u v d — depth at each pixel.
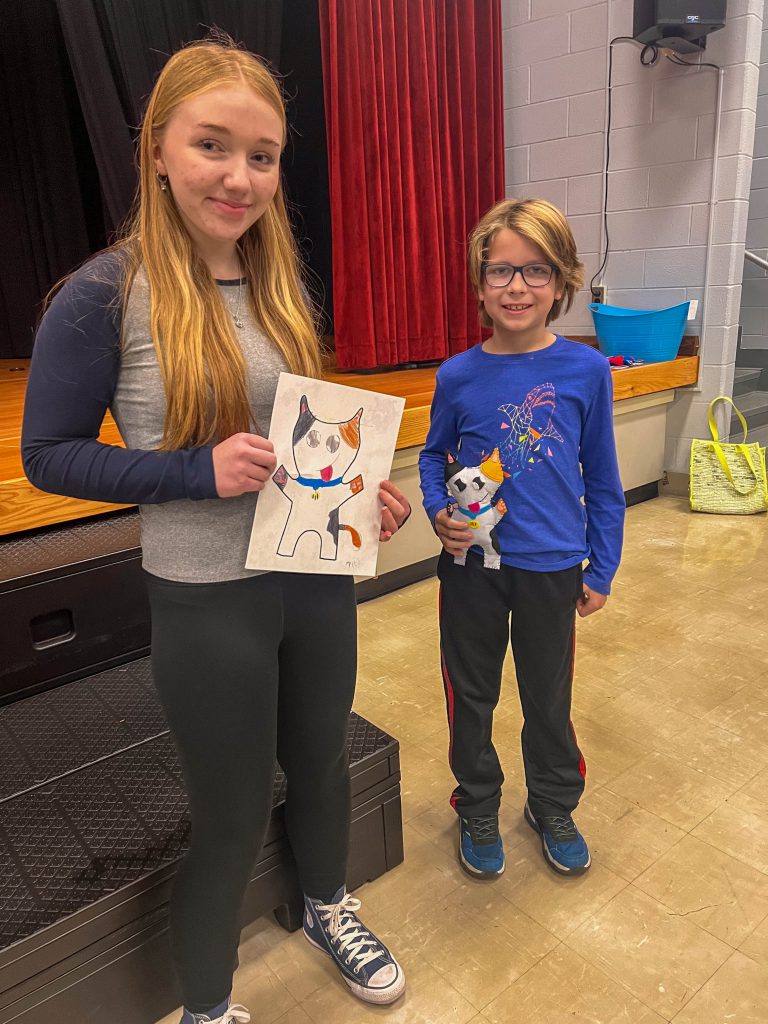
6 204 4.25
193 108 0.75
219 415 0.82
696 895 1.35
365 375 3.38
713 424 3.56
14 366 4.24
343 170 3.08
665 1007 1.14
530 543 1.23
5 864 1.12
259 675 0.90
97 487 0.79
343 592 0.99
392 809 1.41
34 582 1.65
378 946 1.19
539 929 1.29
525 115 3.75
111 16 2.75
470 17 3.33
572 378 1.21
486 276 1.20
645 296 3.61
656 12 2.93
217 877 0.96
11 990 0.98
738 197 3.24
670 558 2.94
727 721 1.86
